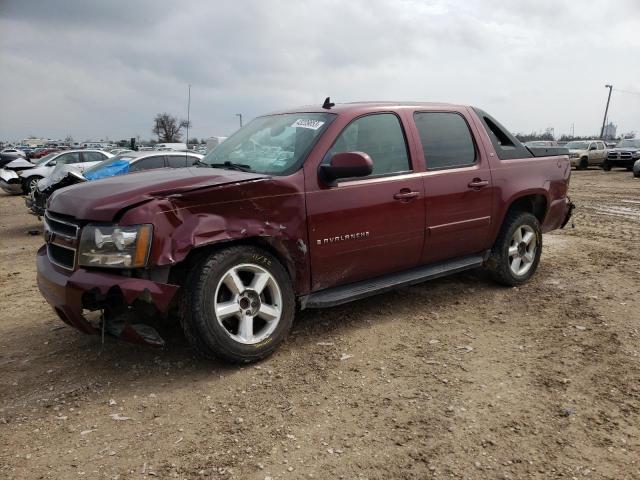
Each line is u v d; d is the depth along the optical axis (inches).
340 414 122.9
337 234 159.8
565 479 99.1
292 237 150.3
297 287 156.3
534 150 227.8
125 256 127.9
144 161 464.4
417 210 178.1
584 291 211.8
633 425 116.8
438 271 190.4
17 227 465.1
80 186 153.3
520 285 221.5
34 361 155.0
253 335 147.1
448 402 127.6
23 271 280.5
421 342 164.2
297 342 164.4
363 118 172.7
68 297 133.6
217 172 156.4
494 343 163.0
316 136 162.6
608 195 621.6
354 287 170.7
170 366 148.3
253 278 147.2
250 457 106.9
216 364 148.7
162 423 120.0
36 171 694.5
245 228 141.3
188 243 131.9
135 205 129.8
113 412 125.2
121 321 138.4
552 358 151.3
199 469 103.3
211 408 126.0
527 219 217.8
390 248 173.9
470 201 194.5
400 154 179.3
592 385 134.9
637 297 202.8
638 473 100.6
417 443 111.1
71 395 133.7
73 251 138.3
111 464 105.4
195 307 134.7
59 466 105.0
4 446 112.3
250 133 188.4
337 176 152.7
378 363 149.5
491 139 209.3
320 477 100.4
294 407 126.0
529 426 117.0
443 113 197.6
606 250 290.5
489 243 207.6
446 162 191.0
